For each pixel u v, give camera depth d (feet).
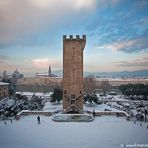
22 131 243.60
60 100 565.53
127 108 470.39
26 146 187.21
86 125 278.67
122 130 250.78
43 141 202.90
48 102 586.45
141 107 479.82
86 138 213.87
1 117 320.50
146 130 250.98
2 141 202.18
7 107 376.07
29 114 349.61
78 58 360.89
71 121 303.07
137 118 329.11
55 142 199.41
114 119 319.88
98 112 348.79
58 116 310.45
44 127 265.34
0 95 645.92
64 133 235.20
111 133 235.61
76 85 358.64
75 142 199.93
